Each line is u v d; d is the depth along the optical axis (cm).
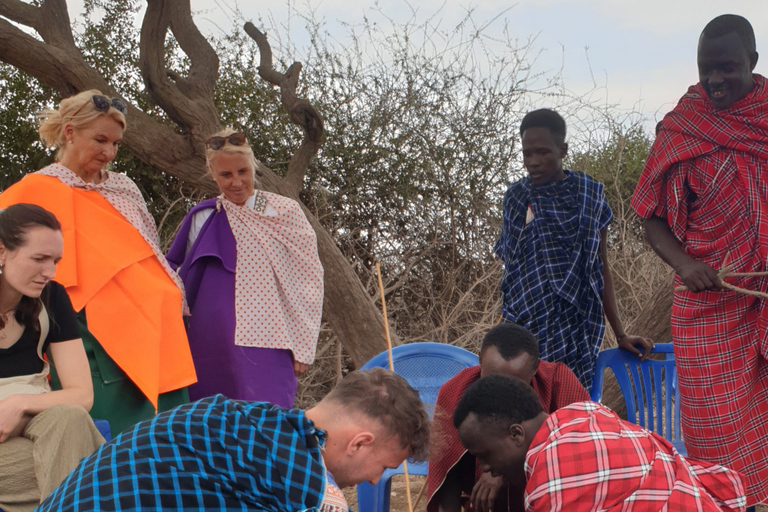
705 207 350
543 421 257
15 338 289
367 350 554
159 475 188
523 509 296
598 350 384
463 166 745
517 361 296
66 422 263
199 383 388
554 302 379
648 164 362
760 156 339
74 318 305
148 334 347
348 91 761
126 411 348
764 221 338
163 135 565
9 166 685
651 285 655
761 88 343
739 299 345
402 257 718
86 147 357
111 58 723
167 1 538
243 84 745
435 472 308
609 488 233
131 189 379
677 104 362
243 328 387
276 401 387
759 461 344
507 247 397
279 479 189
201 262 396
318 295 407
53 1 561
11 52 537
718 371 346
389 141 743
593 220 382
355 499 462
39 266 280
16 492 259
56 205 347
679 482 240
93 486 187
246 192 405
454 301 721
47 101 694
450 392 313
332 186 743
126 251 355
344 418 208
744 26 338
